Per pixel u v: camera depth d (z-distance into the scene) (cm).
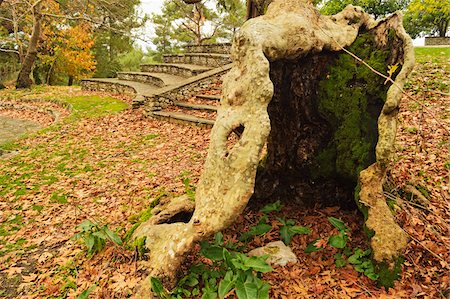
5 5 1709
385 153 276
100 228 340
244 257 251
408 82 711
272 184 380
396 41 314
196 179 501
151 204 408
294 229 307
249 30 280
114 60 2689
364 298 246
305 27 295
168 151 636
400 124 568
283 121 354
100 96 1249
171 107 910
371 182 290
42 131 841
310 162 351
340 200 355
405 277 255
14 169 604
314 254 299
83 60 2119
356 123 322
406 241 263
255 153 251
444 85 678
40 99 1291
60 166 610
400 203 302
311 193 366
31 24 1869
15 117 1099
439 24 1991
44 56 2005
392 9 1959
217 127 281
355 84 328
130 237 342
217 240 298
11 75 2245
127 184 514
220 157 268
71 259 347
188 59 1446
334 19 354
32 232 409
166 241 296
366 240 294
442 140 498
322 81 335
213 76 1037
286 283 267
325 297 252
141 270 292
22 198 495
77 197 489
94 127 838
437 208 337
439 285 247
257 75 263
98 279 305
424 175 421
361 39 346
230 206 249
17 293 311
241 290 231
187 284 269
